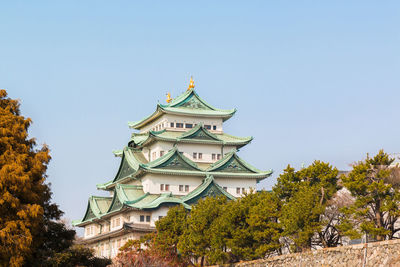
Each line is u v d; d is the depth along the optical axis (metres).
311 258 66.94
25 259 66.19
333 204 72.12
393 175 66.56
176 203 119.25
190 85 138.25
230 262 83.25
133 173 126.88
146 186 124.56
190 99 135.75
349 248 62.12
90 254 76.19
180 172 123.81
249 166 128.75
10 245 61.34
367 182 64.06
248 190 128.75
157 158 127.56
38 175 66.88
